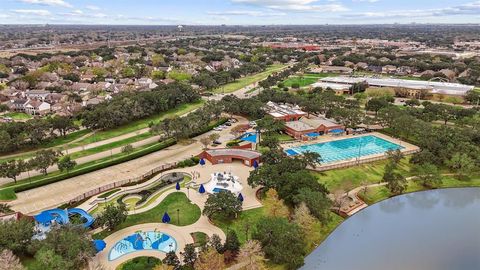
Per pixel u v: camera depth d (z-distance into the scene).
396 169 139.12
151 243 90.50
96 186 123.00
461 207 121.00
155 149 155.75
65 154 151.38
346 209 113.19
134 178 127.56
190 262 80.88
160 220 101.25
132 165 141.50
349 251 95.00
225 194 102.19
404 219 112.19
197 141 168.50
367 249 96.06
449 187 130.00
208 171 134.88
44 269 73.25
